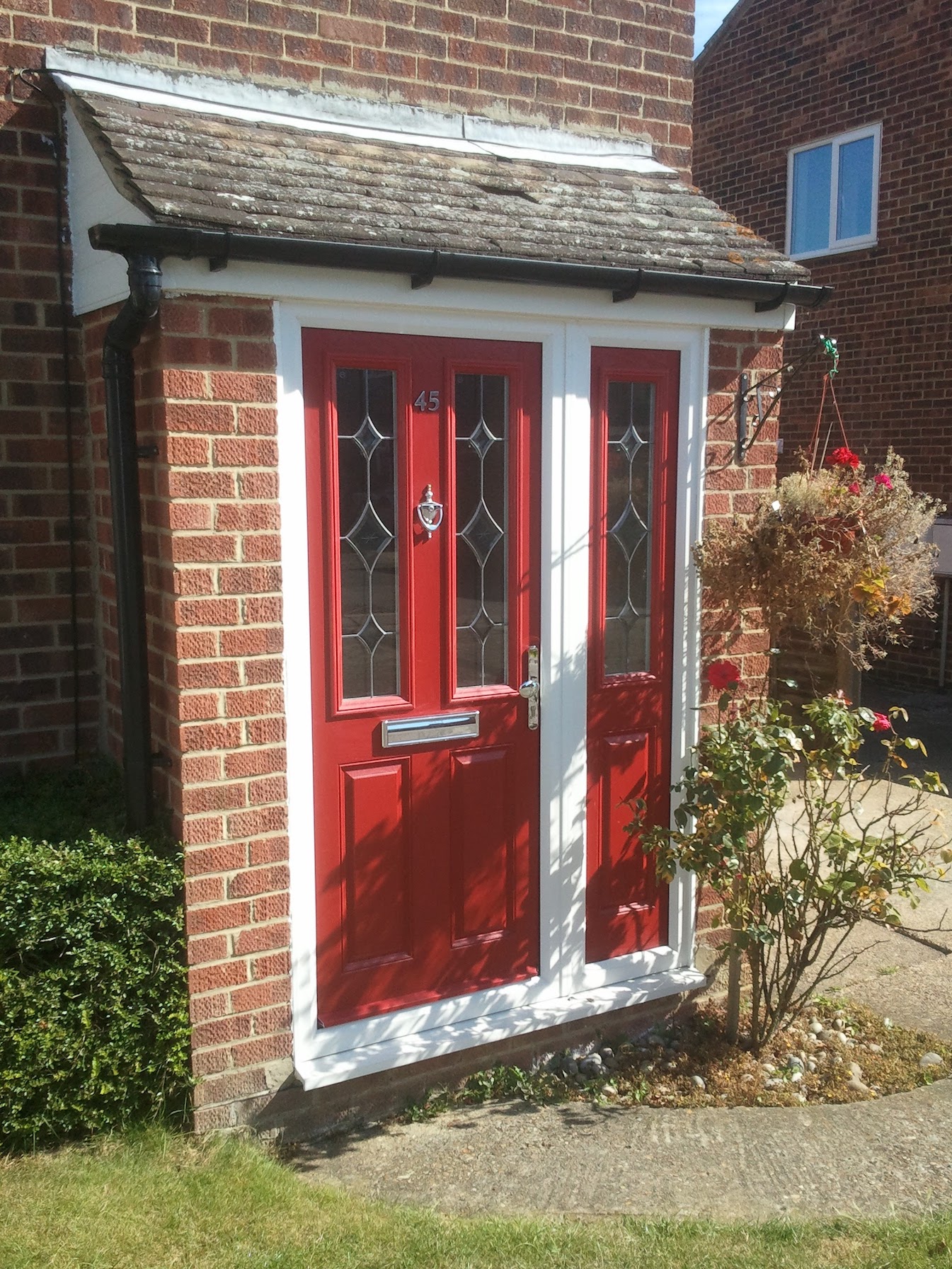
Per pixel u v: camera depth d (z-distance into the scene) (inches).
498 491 153.9
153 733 142.8
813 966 190.1
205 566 130.3
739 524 158.6
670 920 174.4
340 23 160.1
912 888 218.7
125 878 127.7
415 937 152.7
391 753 148.3
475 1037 151.9
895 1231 117.6
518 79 175.3
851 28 373.1
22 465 151.3
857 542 152.9
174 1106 137.1
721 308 162.9
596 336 156.0
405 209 139.6
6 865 124.3
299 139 150.2
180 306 126.0
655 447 164.9
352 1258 111.3
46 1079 127.2
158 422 129.5
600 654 163.6
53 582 155.4
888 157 364.2
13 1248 108.4
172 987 132.9
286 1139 142.2
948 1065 160.7
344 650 144.1
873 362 375.2
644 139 188.5
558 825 161.2
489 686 155.7
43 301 149.9
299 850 140.0
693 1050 166.7
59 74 143.2
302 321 134.8
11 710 154.6
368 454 143.3
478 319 146.3
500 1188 130.8
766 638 176.6
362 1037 147.2
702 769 155.6
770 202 410.9
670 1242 115.6
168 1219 116.2
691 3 191.2
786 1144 139.3
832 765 152.6
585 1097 154.9
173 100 147.9
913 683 383.6
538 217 151.6
